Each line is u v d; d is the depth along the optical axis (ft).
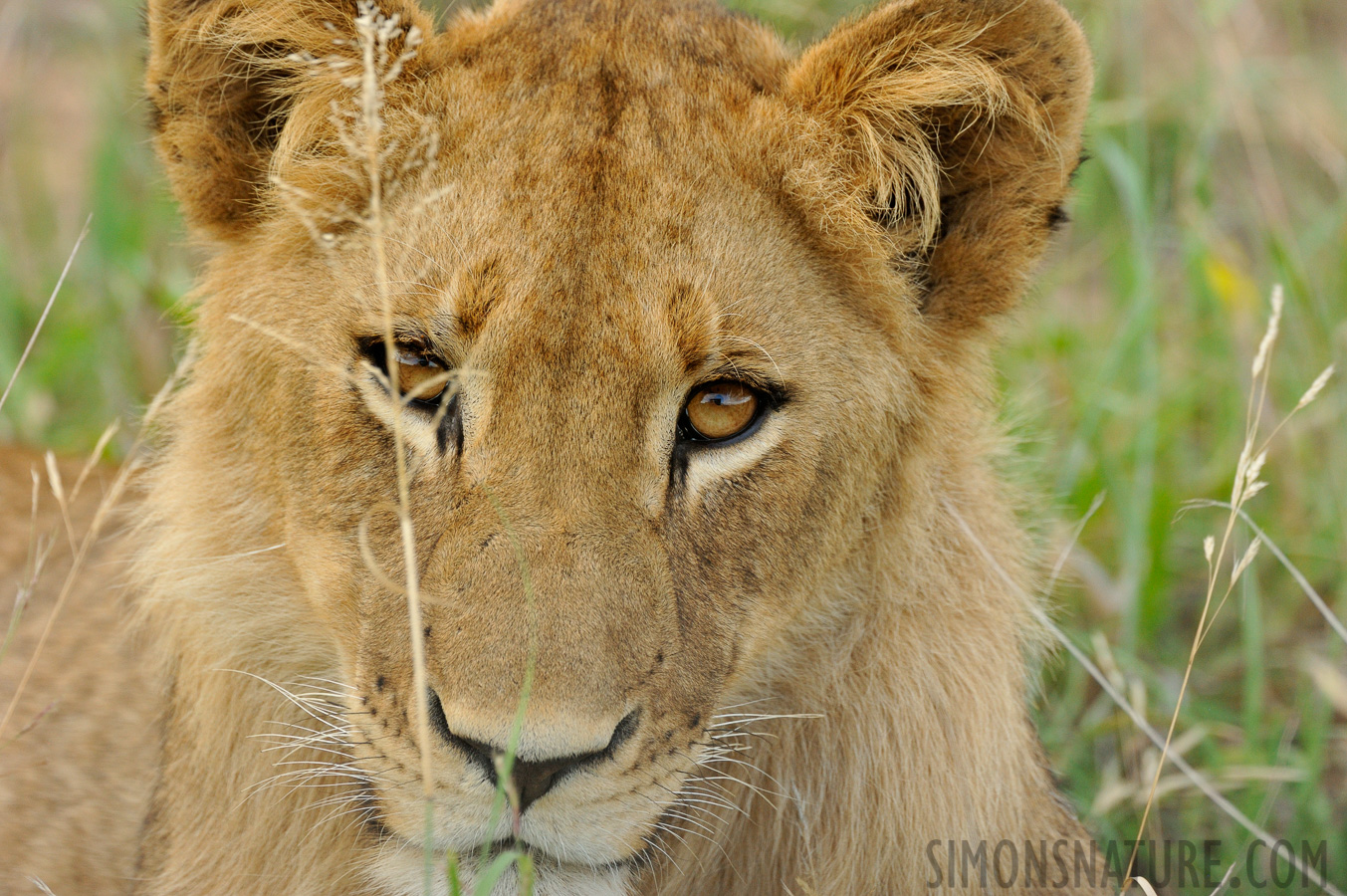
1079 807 27.07
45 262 41.22
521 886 16.70
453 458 17.75
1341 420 33.22
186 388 20.75
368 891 20.15
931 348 20.49
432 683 16.72
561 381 17.35
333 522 18.65
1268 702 30.42
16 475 28.81
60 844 24.76
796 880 19.57
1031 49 19.58
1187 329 37.22
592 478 17.30
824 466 19.07
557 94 18.60
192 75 19.57
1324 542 32.55
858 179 19.60
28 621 26.78
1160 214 39.11
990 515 21.48
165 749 21.84
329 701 19.94
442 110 18.75
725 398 18.22
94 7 47.50
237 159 20.07
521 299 17.35
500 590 16.74
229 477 19.94
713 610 18.33
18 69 50.16
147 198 39.83
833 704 20.30
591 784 16.71
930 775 20.22
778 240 18.81
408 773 17.22
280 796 20.27
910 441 20.18
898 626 20.31
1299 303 34.76
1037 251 20.48
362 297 18.21
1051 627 21.81
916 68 19.60
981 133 20.08
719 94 19.27
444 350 17.72
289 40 19.21
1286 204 40.47
